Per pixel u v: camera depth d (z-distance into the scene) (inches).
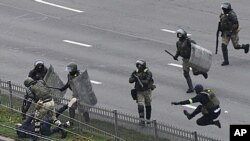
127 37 3627.0
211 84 3031.5
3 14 3927.2
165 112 2770.7
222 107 2807.6
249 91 2955.2
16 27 3762.3
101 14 3929.6
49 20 3855.8
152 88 2586.1
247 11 3919.8
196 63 2901.1
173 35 3644.2
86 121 2476.6
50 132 2449.6
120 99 2896.2
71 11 3973.9
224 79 3083.2
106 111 2428.6
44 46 3511.3
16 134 2477.9
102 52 3432.6
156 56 3366.1
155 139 2336.4
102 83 3065.9
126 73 3171.8
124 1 4114.2
